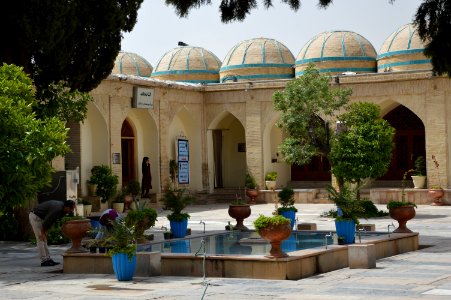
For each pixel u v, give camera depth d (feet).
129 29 51.70
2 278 32.73
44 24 46.16
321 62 88.43
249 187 86.48
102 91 74.33
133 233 31.53
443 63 51.55
